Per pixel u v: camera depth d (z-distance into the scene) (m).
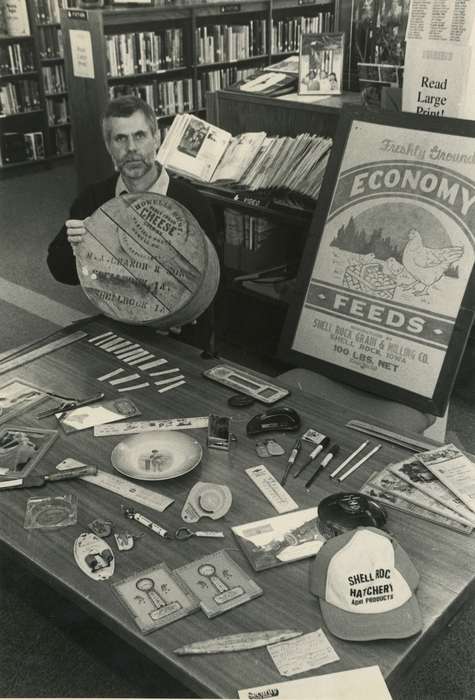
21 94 6.92
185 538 1.48
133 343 2.31
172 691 1.86
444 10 2.20
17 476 1.68
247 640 1.24
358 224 2.38
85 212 2.70
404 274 2.28
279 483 1.64
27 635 2.07
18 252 4.99
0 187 6.61
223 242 3.75
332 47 3.33
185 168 3.53
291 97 3.38
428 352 2.23
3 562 2.33
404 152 2.29
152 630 1.27
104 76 4.80
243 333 3.79
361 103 3.03
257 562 1.40
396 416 2.24
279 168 3.28
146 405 1.96
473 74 2.22
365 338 2.37
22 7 6.61
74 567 1.42
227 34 6.61
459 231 2.17
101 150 5.05
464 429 3.02
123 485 1.65
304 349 2.52
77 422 1.88
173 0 6.13
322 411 1.92
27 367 2.18
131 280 2.13
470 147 2.16
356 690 1.15
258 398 1.97
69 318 4.03
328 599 1.30
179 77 6.54
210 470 1.69
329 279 2.45
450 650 2.00
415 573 1.34
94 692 1.88
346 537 1.37
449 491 1.58
